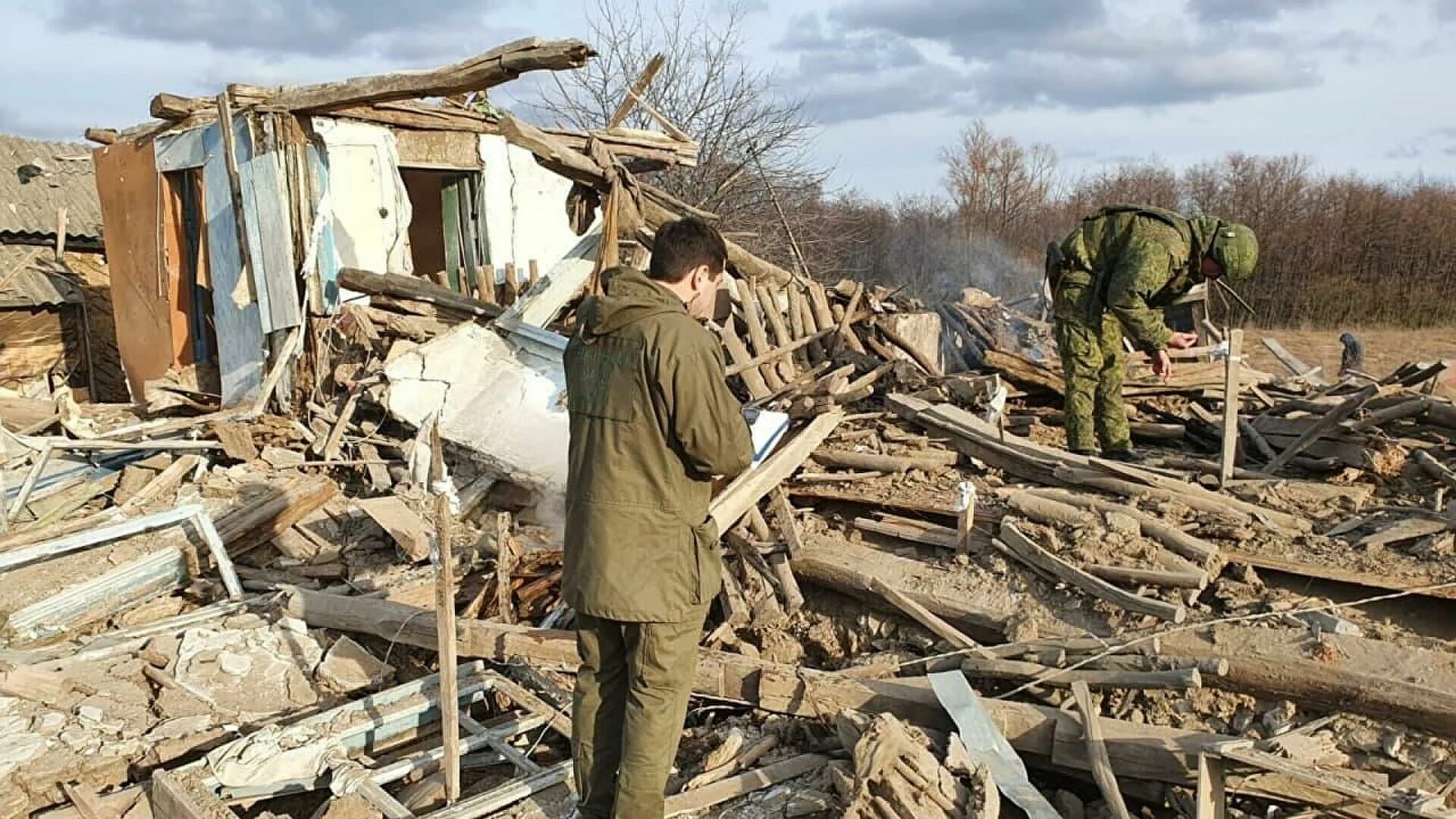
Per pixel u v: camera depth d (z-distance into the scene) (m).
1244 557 4.59
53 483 7.20
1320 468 6.00
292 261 8.84
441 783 3.72
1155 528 4.73
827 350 8.38
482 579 5.57
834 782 3.42
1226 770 3.39
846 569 4.96
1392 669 3.64
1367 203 28.23
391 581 5.53
